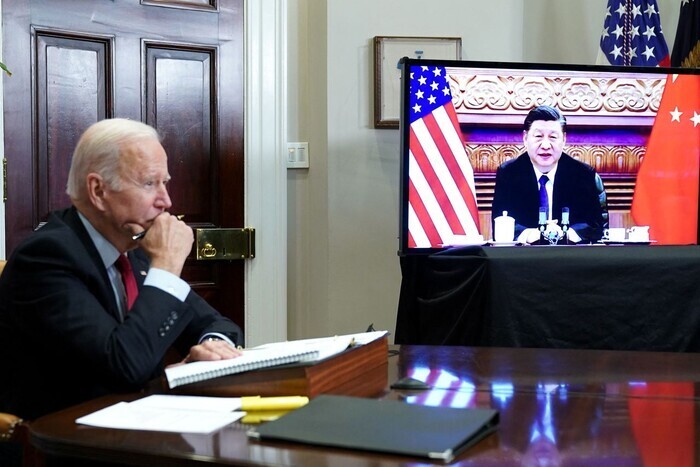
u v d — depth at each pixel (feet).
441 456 3.65
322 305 12.55
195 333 6.52
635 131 10.87
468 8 12.76
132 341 5.30
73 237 5.75
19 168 10.04
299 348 5.30
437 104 10.49
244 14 11.55
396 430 3.98
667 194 10.95
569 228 10.78
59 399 5.60
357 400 4.52
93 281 5.70
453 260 9.79
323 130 12.37
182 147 11.19
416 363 5.97
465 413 4.27
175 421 4.32
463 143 10.56
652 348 9.61
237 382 4.91
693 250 9.84
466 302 9.66
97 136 5.87
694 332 9.64
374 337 5.87
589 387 5.18
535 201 10.70
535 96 10.67
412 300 10.50
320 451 3.78
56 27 10.23
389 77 12.41
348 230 12.45
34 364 5.65
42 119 10.20
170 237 5.85
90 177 5.82
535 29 13.00
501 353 6.42
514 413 4.51
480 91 10.57
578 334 9.52
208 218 11.43
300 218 12.59
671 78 10.89
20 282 5.50
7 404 5.64
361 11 12.37
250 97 11.61
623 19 12.35
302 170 12.56
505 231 10.65
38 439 4.13
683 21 12.41
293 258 12.60
